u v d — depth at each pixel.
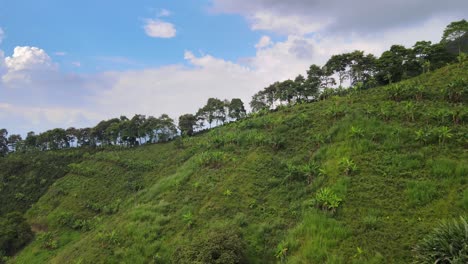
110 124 121.56
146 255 35.91
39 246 59.59
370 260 24.72
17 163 97.25
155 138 112.06
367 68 75.12
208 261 28.28
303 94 84.69
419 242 23.97
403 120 43.22
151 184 70.00
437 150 35.09
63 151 110.88
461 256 18.47
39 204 78.25
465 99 43.12
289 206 37.59
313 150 46.56
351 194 32.81
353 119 47.44
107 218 62.16
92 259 37.44
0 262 57.38
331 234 28.70
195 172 53.50
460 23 61.06
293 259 28.05
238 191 43.12
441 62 63.47
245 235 34.41
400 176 33.09
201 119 114.38
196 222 39.03
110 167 88.88
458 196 27.75
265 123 61.59
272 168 46.50
